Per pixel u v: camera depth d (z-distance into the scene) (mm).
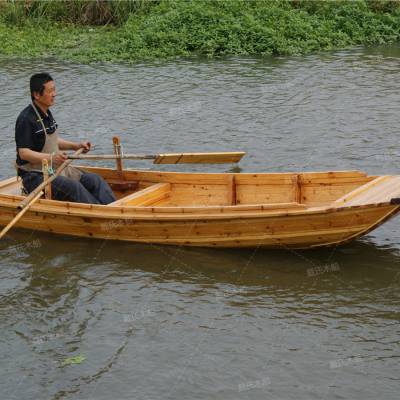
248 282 9891
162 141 15547
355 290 9594
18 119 10969
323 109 17078
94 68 21406
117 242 11109
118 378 8016
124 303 9500
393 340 8500
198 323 8992
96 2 26547
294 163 14117
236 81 19656
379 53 22469
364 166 13797
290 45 23031
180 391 7754
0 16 26891
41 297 9727
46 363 8328
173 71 20875
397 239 10938
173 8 25422
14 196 11195
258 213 10023
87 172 11570
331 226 9953
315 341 8531
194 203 11742
